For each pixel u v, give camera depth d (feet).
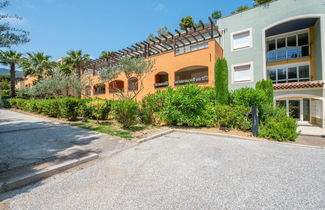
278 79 48.78
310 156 15.15
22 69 86.07
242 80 46.47
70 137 21.38
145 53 57.93
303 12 39.50
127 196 8.51
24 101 61.62
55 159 13.14
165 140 21.26
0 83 96.48
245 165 12.84
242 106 26.61
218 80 30.22
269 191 9.02
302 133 29.22
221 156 14.99
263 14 44.11
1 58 20.10
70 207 7.61
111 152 15.94
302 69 45.44
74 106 35.60
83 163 13.28
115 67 39.50
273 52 49.37
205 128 29.04
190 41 52.70
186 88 30.09
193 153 15.85
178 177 10.74
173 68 48.39
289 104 47.91
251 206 7.68
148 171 11.69
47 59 84.79
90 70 83.35
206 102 30.32
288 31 46.65
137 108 29.76
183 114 29.71
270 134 22.17
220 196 8.52
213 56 41.22
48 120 37.19
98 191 9.03
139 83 56.54
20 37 17.10
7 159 13.14
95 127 28.43
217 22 51.31
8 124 31.55
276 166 12.66
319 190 9.15
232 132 25.62
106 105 33.60
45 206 7.70
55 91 61.00
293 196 8.54
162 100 32.14
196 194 8.70
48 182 10.11
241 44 47.34
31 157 13.61
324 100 36.76
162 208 7.50
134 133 24.09
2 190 8.93
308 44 44.80
